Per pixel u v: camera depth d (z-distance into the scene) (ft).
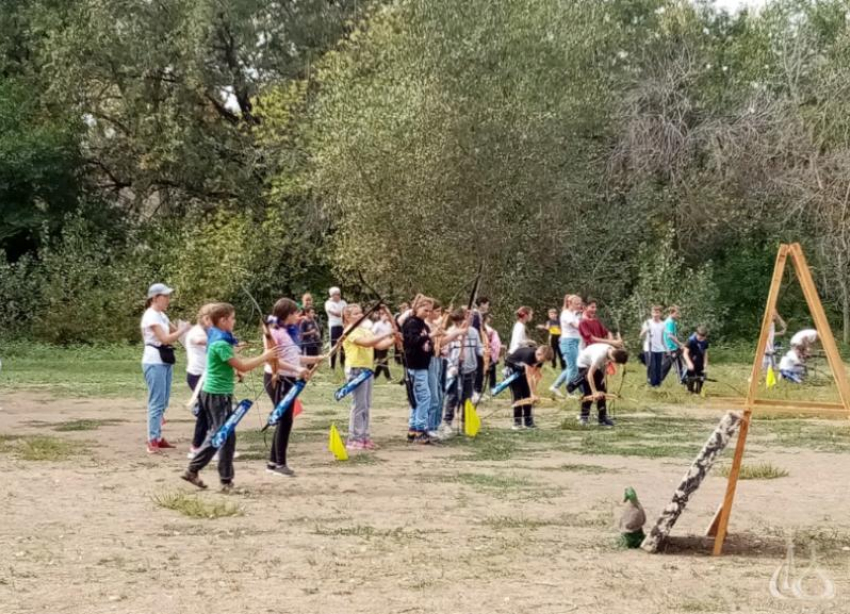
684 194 122.62
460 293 111.34
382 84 113.50
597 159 121.80
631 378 84.02
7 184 126.52
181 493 32.07
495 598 20.57
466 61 109.50
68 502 30.94
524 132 109.29
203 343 41.83
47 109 132.98
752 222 124.57
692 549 25.62
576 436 49.55
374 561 23.71
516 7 111.86
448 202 110.52
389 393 71.31
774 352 85.51
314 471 37.42
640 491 34.06
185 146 129.39
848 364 102.63
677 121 124.57
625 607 19.99
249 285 123.85
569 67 113.70
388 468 38.42
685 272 125.59
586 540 26.40
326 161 111.34
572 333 65.31
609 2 130.72
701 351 72.84
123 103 131.64
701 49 131.44
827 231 119.44
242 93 136.46
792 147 120.88
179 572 22.59
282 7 135.54
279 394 36.81
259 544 25.44
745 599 20.71
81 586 21.36
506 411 61.00
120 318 115.65
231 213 129.49
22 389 72.33
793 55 122.42
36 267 121.80
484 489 33.99
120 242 131.95
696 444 46.68
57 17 128.47
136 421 53.42
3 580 21.81
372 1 128.36
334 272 121.90
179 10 128.77
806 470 39.42
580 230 115.85
